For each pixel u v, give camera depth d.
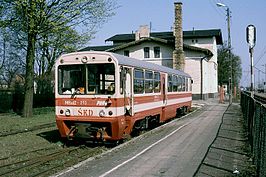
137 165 9.62
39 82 34.22
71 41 26.19
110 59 12.76
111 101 12.62
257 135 8.78
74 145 13.57
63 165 10.20
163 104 19.14
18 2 21.00
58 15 23.16
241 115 25.02
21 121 21.38
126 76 13.39
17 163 10.33
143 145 12.80
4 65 42.94
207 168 9.06
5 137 15.23
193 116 24.58
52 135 15.97
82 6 24.00
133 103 14.15
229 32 37.62
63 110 13.28
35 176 8.95
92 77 12.97
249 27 16.73
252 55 17.12
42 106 33.06
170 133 15.89
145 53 47.81
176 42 43.56
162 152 11.38
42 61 35.09
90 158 10.60
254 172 8.55
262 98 36.06
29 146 13.34
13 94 29.62
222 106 34.69
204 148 11.91
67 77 13.33
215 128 17.52
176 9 43.59
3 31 24.20
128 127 13.73
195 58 45.72
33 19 22.14
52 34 24.41
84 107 12.95
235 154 10.80
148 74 16.34
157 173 8.72
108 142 13.18
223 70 78.56
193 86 46.00
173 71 22.17
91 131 12.87
